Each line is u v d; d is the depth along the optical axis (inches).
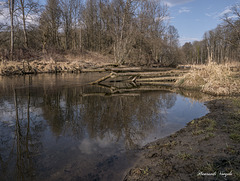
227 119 180.7
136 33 892.6
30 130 165.6
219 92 341.1
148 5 1050.7
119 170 105.7
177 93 371.2
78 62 1020.5
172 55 1167.6
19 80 518.6
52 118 200.2
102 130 168.4
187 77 469.4
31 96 311.6
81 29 1727.4
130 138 151.4
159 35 1164.5
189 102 286.0
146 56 1070.4
